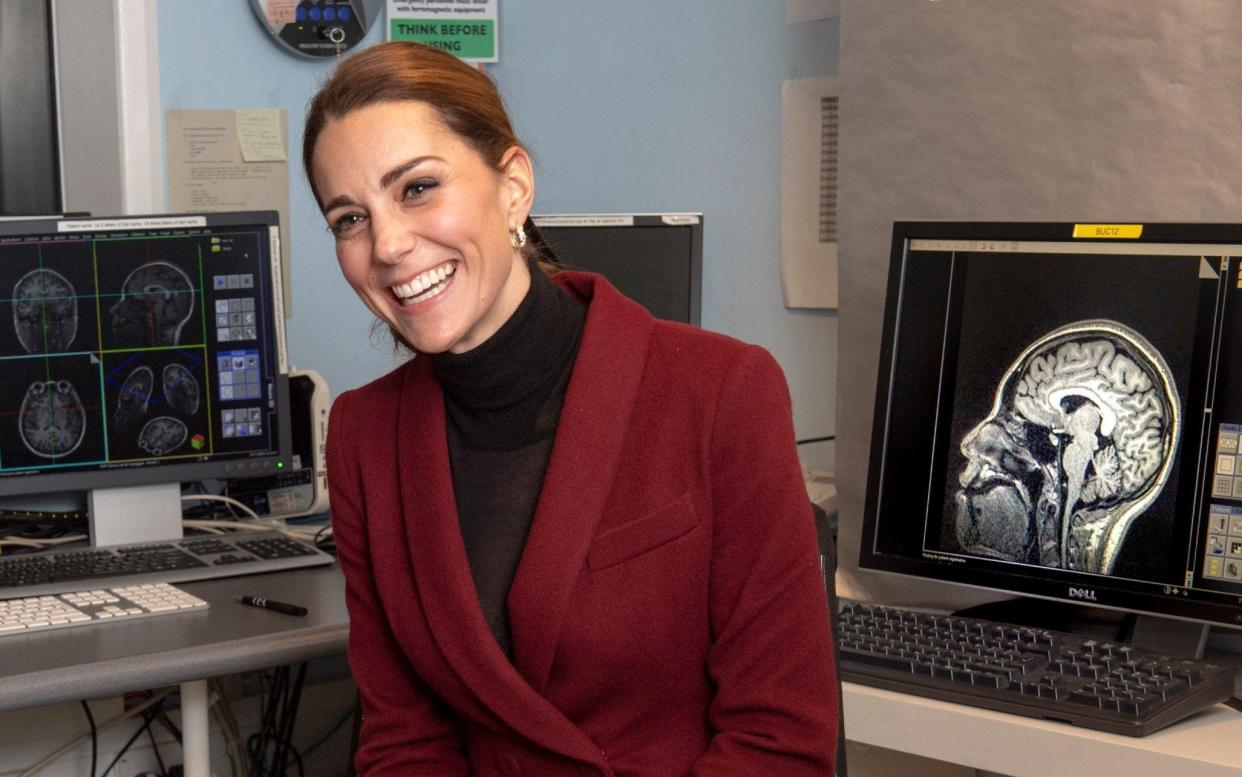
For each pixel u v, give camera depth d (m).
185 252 1.93
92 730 2.10
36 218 1.89
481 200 1.17
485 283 1.18
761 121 2.46
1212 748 1.27
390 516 1.31
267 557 1.84
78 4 2.45
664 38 2.56
